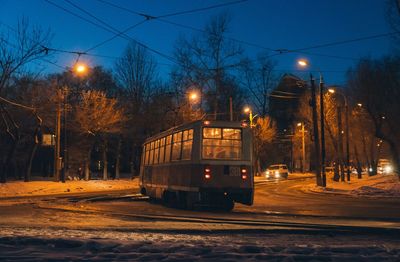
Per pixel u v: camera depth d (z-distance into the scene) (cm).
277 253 898
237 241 1102
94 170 7844
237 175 2075
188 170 2123
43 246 939
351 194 3353
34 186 3950
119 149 6219
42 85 4806
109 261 811
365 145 6172
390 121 4416
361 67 4400
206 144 2073
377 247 969
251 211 2127
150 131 6128
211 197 2094
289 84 8112
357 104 4834
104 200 2878
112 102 5488
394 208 2292
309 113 5847
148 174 2797
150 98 6231
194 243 1009
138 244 960
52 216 1886
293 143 8775
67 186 4225
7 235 1105
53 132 5312
